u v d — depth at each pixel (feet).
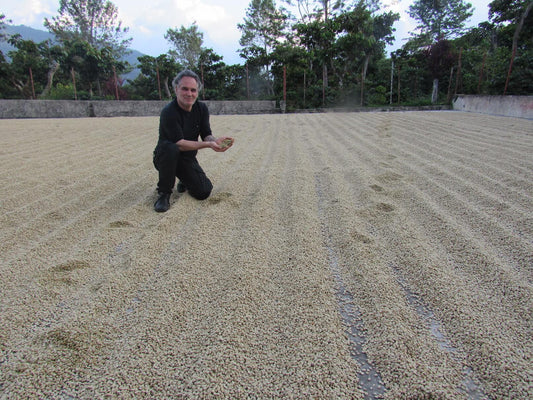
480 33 51.39
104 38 81.35
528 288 4.72
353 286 4.95
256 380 3.45
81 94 45.44
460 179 9.16
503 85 34.27
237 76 50.31
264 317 4.33
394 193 8.41
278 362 3.66
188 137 8.11
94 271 5.36
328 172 10.31
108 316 4.36
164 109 7.72
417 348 3.84
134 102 37.70
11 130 20.45
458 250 5.74
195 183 8.04
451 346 3.86
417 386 3.39
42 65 48.85
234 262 5.53
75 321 4.27
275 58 48.08
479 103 31.83
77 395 3.31
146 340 3.97
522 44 44.04
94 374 3.54
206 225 6.84
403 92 48.11
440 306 4.48
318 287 4.90
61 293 4.82
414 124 20.85
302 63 46.16
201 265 5.45
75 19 77.61
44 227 6.89
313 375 3.51
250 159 12.17
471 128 18.28
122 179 10.04
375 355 3.77
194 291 4.83
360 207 7.64
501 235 6.12
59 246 6.12
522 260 5.38
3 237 6.42
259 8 61.46
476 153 11.93
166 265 5.47
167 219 7.09
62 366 3.63
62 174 10.48
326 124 22.45
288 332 4.08
